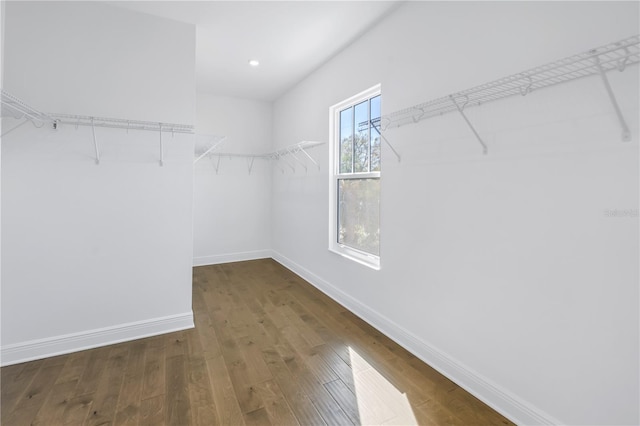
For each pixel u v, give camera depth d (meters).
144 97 2.25
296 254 4.02
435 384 1.77
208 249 4.48
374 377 1.83
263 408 1.57
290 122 4.14
